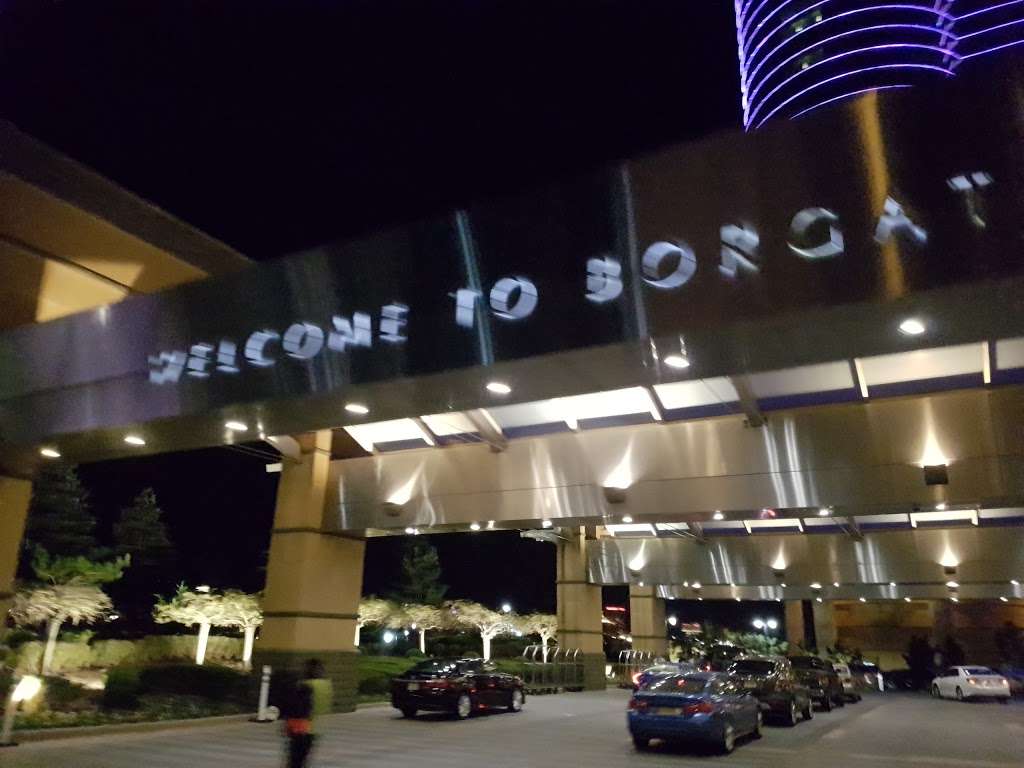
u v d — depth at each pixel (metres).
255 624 30.12
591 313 7.61
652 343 7.41
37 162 11.16
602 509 15.60
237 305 9.88
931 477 13.13
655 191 7.45
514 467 16.66
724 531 27.84
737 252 6.97
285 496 19.09
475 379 8.57
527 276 8.00
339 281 9.14
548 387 8.78
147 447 12.16
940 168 6.32
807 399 14.27
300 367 9.31
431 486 17.67
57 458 13.04
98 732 13.91
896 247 6.36
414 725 17.34
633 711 14.34
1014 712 26.05
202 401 10.04
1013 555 23.28
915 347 7.24
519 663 29.22
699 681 14.73
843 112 6.76
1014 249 5.97
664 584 29.78
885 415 13.71
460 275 8.40
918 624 55.31
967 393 13.26
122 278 13.16
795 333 7.05
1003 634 48.91
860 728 19.42
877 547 25.30
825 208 6.69
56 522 28.09
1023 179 6.04
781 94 84.94
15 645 23.08
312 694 9.29
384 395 9.23
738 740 15.99
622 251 7.53
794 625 59.00
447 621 40.12
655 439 15.37
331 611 18.92
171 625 36.19
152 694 18.28
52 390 11.20
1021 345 12.08
